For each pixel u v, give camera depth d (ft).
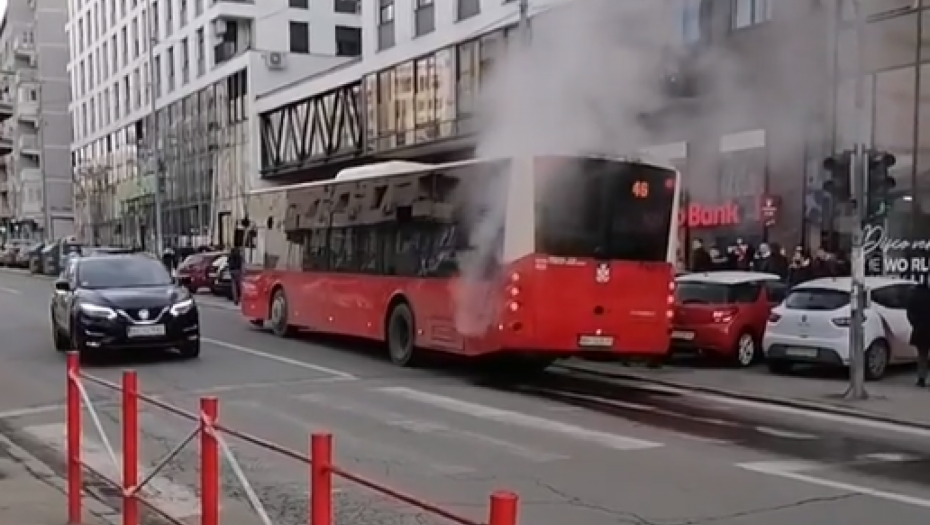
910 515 21.11
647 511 21.31
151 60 144.36
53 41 265.34
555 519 20.65
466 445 28.37
